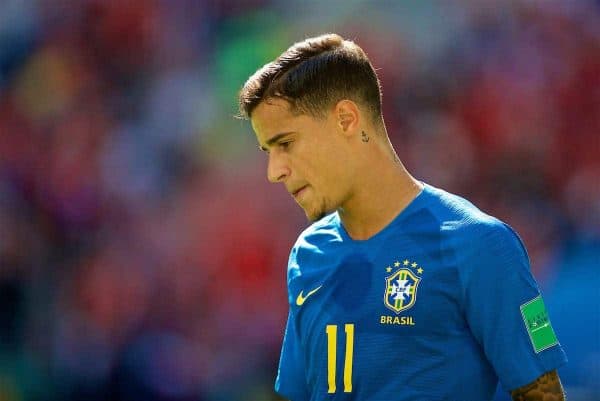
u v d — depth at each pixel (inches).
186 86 1514.5
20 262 1322.6
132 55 1535.4
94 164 1413.6
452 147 1409.9
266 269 1286.9
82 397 1251.2
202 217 1350.9
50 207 1379.2
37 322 1294.3
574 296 1238.9
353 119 383.2
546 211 1375.5
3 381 1240.2
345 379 375.9
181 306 1288.1
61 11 1556.3
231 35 1567.4
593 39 1512.1
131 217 1380.4
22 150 1432.1
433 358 364.2
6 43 1540.4
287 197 1343.5
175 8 1572.3
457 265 364.5
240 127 1446.9
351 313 378.0
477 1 1529.3
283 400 1200.8
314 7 1574.8
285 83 379.6
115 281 1295.5
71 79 1505.9
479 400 370.6
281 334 1251.2
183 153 1446.9
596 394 1122.7
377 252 382.0
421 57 1492.4
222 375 1237.7
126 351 1261.1
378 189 386.9
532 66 1483.8
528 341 361.4
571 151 1429.6
